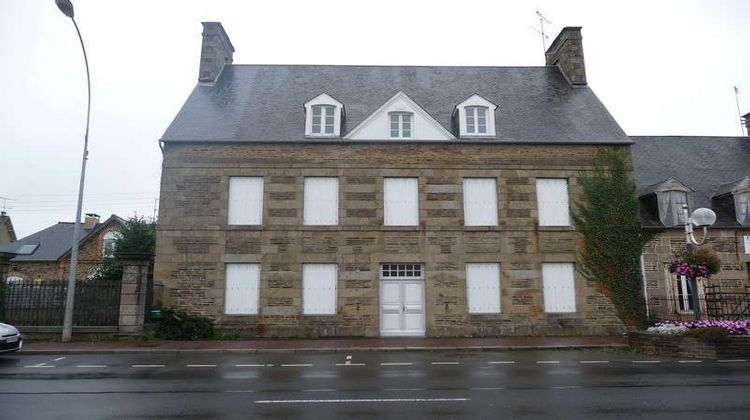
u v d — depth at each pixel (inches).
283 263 677.9
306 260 679.1
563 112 776.3
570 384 352.2
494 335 670.5
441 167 705.0
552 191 713.0
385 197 701.9
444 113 768.3
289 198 692.7
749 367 429.1
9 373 407.8
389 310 679.7
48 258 1315.2
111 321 630.5
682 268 531.5
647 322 686.5
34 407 285.3
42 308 631.2
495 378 378.9
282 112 759.1
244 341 619.8
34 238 1403.8
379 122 714.2
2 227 1544.0
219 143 698.2
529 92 824.9
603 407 281.6
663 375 389.1
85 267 1294.3
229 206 693.9
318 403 294.5
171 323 634.2
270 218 686.5
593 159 714.8
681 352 500.1
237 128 721.0
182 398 309.4
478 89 826.8
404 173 702.5
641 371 409.7
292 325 665.0
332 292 678.5
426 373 404.5
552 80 858.1
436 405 288.4
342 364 457.1
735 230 730.8
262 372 412.5
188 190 690.2
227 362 469.7
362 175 700.0
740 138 909.8
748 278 718.5
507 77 862.5
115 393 325.1
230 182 699.4
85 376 392.8
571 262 693.9
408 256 683.4
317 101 721.6
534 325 675.4
